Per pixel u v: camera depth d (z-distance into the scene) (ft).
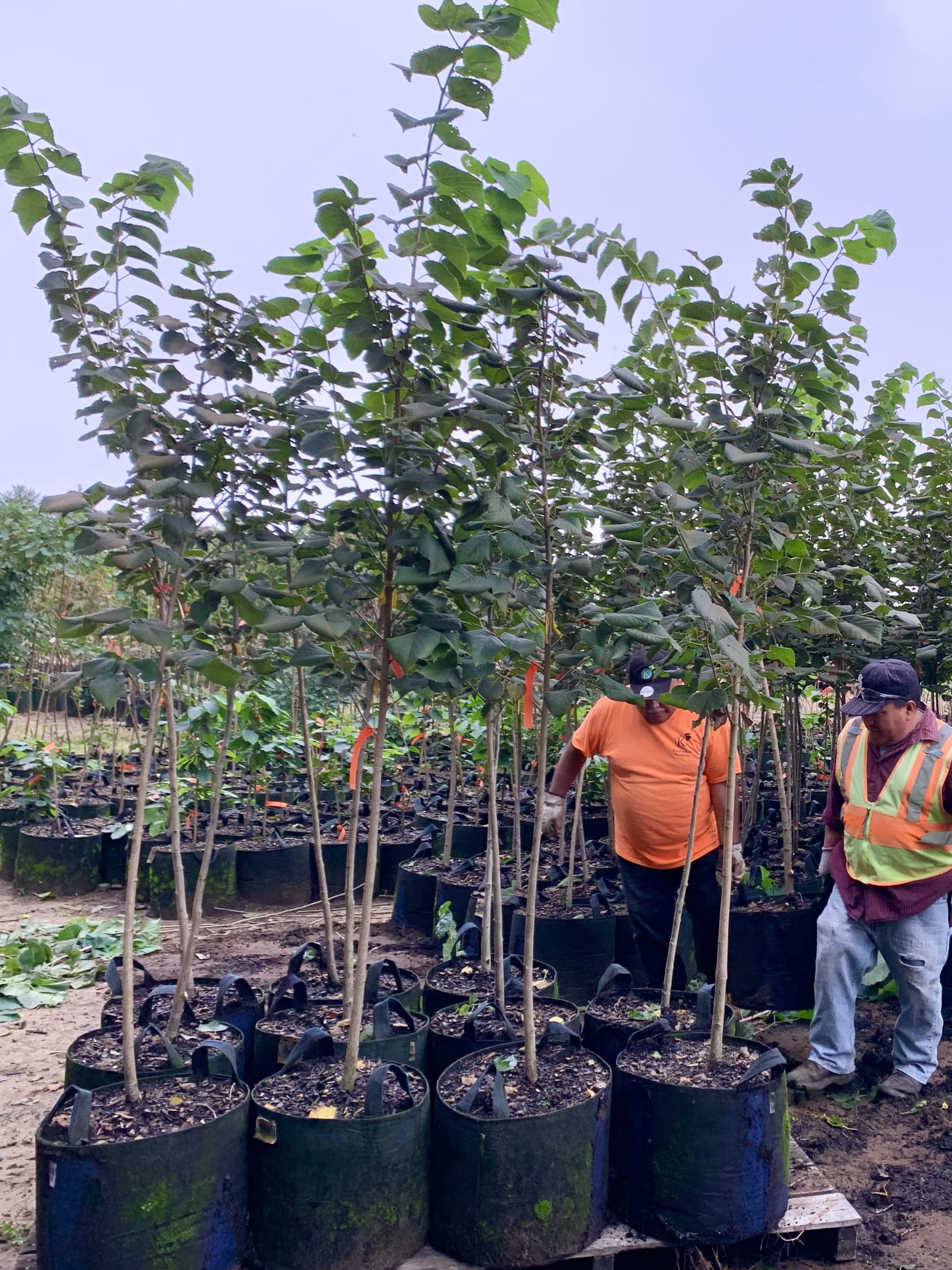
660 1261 8.01
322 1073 8.14
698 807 11.93
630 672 11.69
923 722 10.68
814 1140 9.98
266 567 10.86
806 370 8.27
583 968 12.84
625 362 10.36
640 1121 7.86
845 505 10.57
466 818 20.24
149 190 7.32
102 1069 8.11
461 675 7.02
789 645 11.98
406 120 6.28
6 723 24.22
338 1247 6.98
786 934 13.05
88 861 19.72
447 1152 7.39
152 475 7.11
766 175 7.86
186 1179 6.76
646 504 10.35
